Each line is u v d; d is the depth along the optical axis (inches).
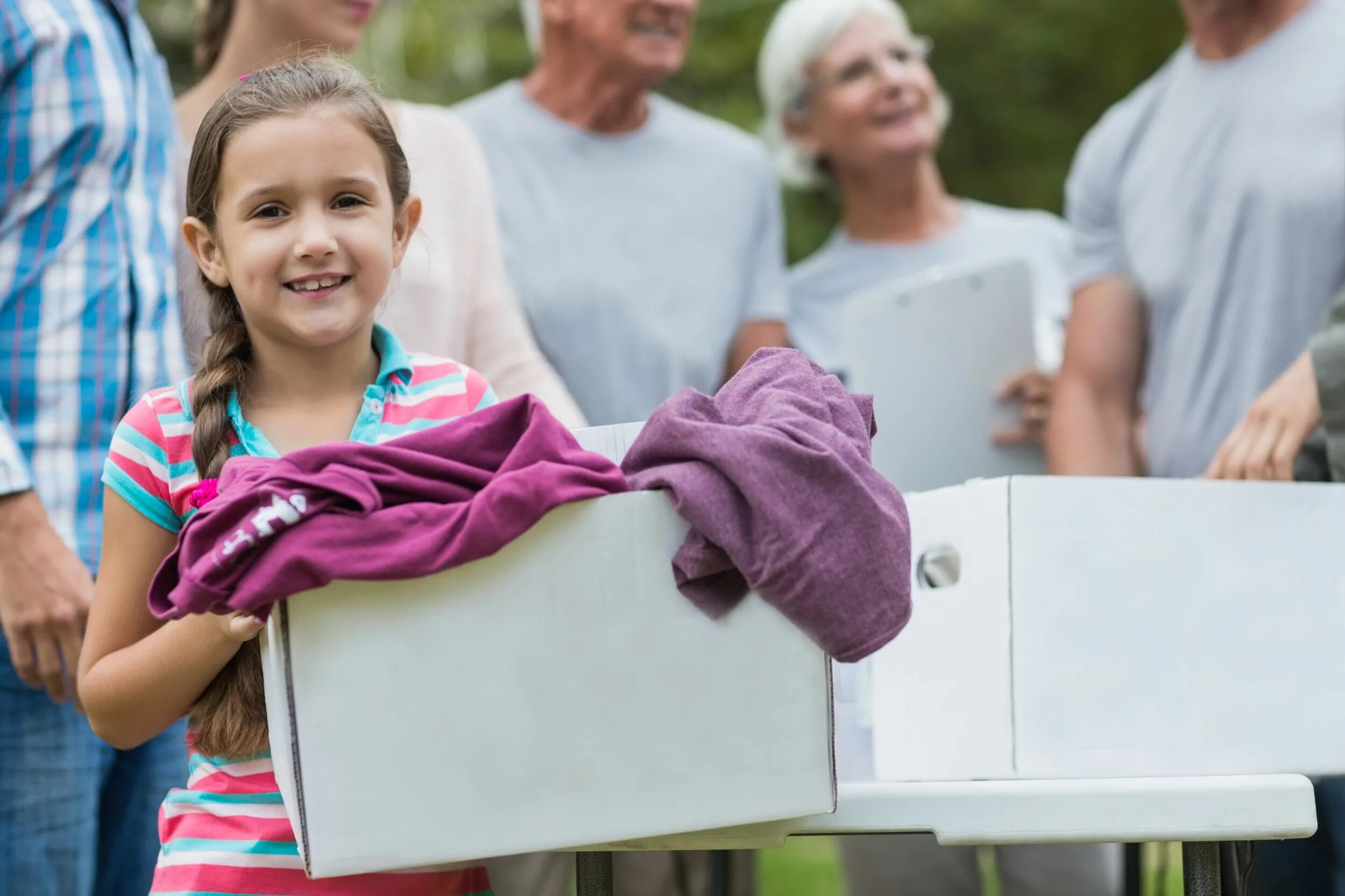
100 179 119.0
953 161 540.1
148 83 124.9
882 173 195.5
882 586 71.8
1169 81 156.6
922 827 79.2
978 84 538.0
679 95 526.0
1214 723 93.6
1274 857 125.3
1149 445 153.7
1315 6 144.9
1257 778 81.5
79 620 111.7
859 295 190.9
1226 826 80.0
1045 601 91.7
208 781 84.0
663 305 163.8
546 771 70.9
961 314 163.9
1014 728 91.3
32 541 111.0
